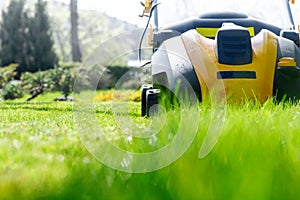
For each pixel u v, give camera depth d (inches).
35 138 142.5
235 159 87.9
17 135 152.9
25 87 566.3
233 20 220.8
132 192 68.5
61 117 236.2
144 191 68.9
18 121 216.5
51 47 812.6
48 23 823.7
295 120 146.3
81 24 1063.6
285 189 67.8
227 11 225.9
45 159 104.7
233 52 187.2
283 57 193.9
